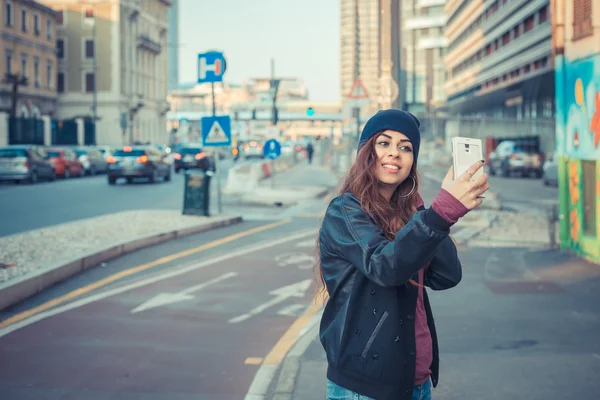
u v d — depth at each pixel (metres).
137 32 94.31
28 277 9.51
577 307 8.41
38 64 74.12
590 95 11.16
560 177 12.88
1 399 5.55
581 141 11.69
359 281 2.55
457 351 6.65
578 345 6.80
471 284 9.95
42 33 74.75
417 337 2.67
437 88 104.25
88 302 9.08
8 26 66.62
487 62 70.81
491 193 22.39
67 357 6.69
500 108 75.62
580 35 11.45
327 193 30.11
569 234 12.76
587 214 11.74
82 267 11.38
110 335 7.49
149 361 6.57
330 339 2.62
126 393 5.71
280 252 13.36
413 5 104.62
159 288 9.99
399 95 12.48
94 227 15.88
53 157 41.59
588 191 11.59
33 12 72.38
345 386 2.58
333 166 51.53
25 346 7.06
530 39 53.78
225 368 6.36
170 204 24.20
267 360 6.59
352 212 2.57
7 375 6.15
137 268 11.63
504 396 5.39
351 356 2.56
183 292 9.70
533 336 7.15
